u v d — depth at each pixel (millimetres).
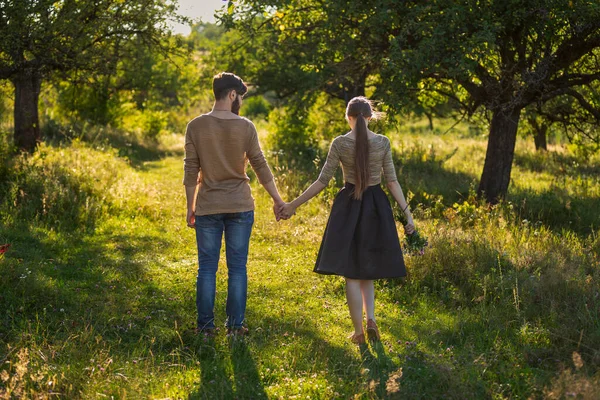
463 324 4465
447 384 3375
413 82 9547
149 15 12227
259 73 19609
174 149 21438
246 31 11930
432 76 10031
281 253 6883
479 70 9914
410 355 3877
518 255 6102
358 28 10398
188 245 7230
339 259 4008
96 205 8453
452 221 7980
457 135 26156
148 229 7926
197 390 3373
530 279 5188
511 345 4055
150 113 23609
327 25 10133
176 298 5129
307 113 17297
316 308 5027
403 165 14531
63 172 9930
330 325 4594
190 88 25000
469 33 8977
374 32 9938
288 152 16688
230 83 4160
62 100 21203
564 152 17703
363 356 3898
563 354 3840
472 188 10039
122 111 22438
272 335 4250
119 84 22719
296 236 7605
